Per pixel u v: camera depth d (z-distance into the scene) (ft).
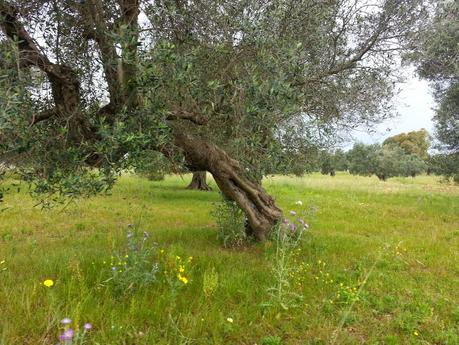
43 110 16.24
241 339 12.96
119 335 12.16
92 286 15.58
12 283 15.83
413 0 22.99
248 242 24.57
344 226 32.27
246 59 17.62
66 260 18.60
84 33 17.02
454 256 23.61
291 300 15.15
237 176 22.11
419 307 15.78
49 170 14.98
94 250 21.47
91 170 16.01
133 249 16.07
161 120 14.79
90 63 16.66
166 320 13.23
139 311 13.46
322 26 21.11
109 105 16.83
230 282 16.46
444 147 52.54
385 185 81.10
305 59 20.49
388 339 13.29
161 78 13.60
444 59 29.04
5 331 11.65
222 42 16.76
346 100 24.80
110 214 35.65
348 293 15.74
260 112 14.75
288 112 15.39
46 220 31.71
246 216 24.31
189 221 33.40
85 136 16.24
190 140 20.10
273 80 15.01
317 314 14.67
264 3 17.43
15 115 11.48
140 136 13.53
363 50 24.30
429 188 74.64
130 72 15.80
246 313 14.26
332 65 23.79
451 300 16.81
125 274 15.30
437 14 24.80
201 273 17.46
